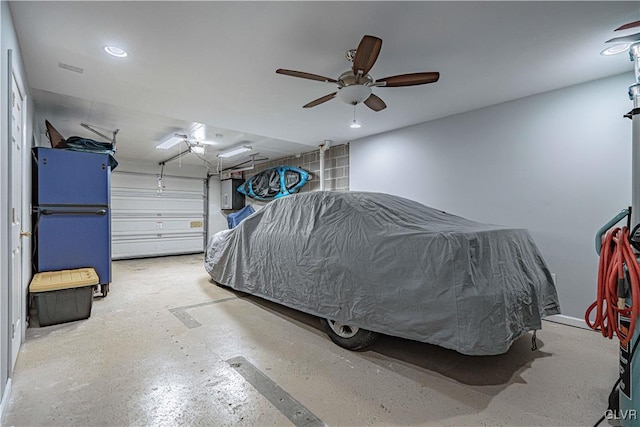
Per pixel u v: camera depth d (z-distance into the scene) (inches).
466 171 163.3
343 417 68.0
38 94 143.9
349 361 93.2
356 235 96.8
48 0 77.8
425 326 78.4
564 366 91.1
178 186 352.2
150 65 113.0
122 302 153.5
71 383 80.1
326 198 112.7
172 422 65.9
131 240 320.2
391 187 202.2
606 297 68.1
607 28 90.7
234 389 78.1
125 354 96.8
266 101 149.6
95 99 146.3
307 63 112.1
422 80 102.6
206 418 67.2
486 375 85.7
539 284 94.0
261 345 104.0
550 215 134.8
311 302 107.6
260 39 96.7
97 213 156.2
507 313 74.9
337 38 96.3
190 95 141.7
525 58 107.9
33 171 145.2
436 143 177.2
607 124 121.0
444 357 96.0
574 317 128.0
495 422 66.7
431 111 162.4
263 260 133.5
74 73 118.6
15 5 79.1
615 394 68.0
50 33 92.1
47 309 120.1
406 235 85.7
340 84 109.8
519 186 144.1
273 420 66.8
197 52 104.2
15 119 90.3
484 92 137.0
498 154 151.3
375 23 88.7
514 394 76.9
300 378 83.5
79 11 82.4
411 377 84.4
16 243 92.0
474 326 71.9
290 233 119.6
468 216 162.4
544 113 136.7
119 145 251.9
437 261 78.1
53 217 144.9
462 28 91.0
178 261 301.3
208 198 375.2
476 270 75.4
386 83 105.1
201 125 194.2
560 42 98.0
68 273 139.1
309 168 278.8
